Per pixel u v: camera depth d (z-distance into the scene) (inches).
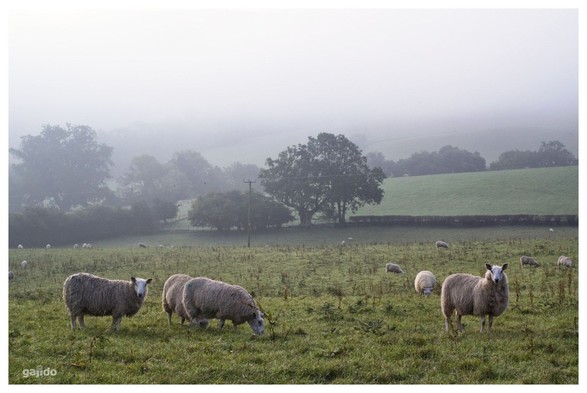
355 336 641.6
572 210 3417.8
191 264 1668.3
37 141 5413.4
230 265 1616.6
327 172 3981.3
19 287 1295.5
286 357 553.3
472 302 649.0
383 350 579.5
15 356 550.0
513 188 4160.9
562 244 1902.1
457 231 3169.3
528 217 3161.9
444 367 527.5
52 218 3624.5
